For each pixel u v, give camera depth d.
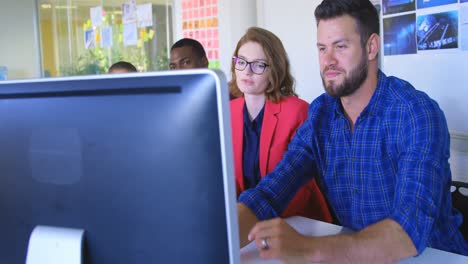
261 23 3.26
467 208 1.43
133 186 0.59
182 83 0.55
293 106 1.78
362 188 1.33
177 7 3.94
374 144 1.29
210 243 0.57
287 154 1.46
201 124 0.55
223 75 0.54
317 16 1.31
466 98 1.92
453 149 2.00
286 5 2.99
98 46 4.82
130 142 0.58
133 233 0.61
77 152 0.62
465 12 1.87
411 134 1.19
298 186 1.42
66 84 0.62
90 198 0.63
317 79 2.83
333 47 1.27
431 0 2.00
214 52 3.65
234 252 0.56
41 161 0.65
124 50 4.52
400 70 2.18
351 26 1.24
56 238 0.65
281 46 1.86
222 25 3.53
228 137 0.55
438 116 1.19
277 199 1.33
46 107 0.64
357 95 1.30
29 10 5.52
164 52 4.12
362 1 1.25
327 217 1.54
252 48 1.81
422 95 1.25
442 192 1.13
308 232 1.27
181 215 0.57
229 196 0.55
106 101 0.59
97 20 4.78
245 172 1.82
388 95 1.29
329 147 1.40
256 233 0.99
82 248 0.64
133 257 0.61
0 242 0.72
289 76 1.89
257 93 1.82
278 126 1.76
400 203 1.07
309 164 1.44
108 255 0.63
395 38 2.18
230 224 0.56
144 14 4.23
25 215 0.68
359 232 1.01
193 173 0.56
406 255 0.97
